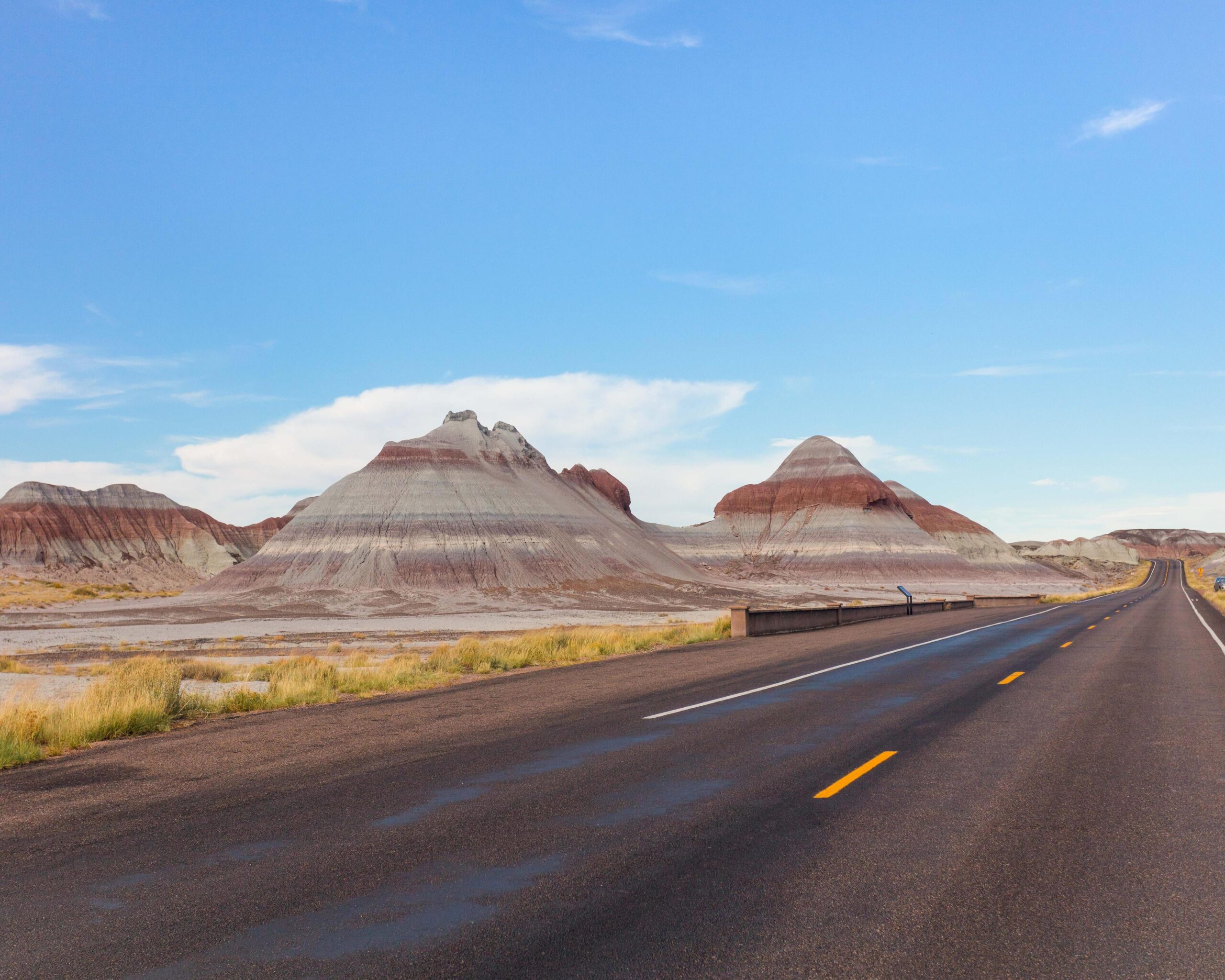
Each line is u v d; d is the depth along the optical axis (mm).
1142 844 6086
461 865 5680
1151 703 13188
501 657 23766
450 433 189750
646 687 16172
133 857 6066
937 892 5121
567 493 190125
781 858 5754
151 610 107250
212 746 10773
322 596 126125
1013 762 8852
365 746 10422
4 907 5109
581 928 4609
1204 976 4062
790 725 11227
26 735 11273
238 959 4301
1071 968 4137
